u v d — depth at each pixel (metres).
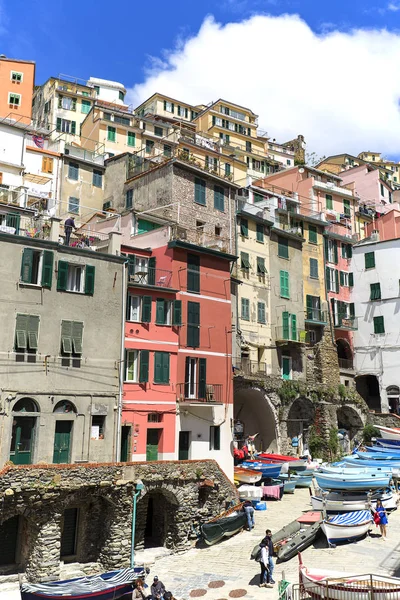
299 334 57.22
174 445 36.91
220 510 34.88
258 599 24.73
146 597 24.19
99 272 34.56
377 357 63.06
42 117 82.00
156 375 36.75
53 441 30.92
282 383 51.16
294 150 102.81
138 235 43.31
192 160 52.12
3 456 29.09
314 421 55.06
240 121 95.62
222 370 41.31
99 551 30.00
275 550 30.03
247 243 54.25
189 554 31.39
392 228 68.56
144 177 51.56
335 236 65.19
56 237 34.12
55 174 53.00
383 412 61.81
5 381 29.86
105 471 29.56
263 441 51.59
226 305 42.88
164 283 40.06
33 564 27.02
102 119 71.31
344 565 27.84
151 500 34.28
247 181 69.88
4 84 61.56
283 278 57.44
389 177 129.75
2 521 26.42
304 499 42.03
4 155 48.22
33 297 31.61
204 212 50.56
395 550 29.84
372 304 64.44
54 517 27.67
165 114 97.19
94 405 32.72
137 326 36.47
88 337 33.28
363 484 38.81
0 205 38.69
